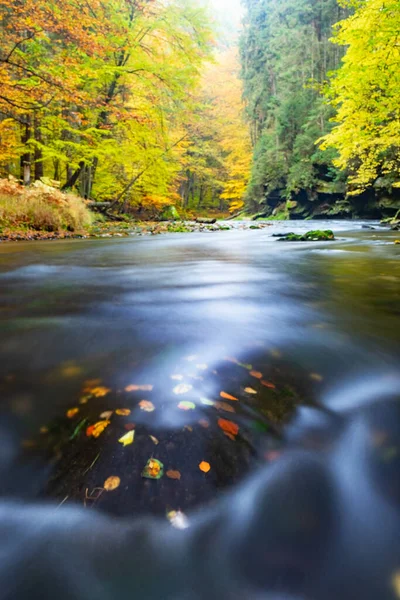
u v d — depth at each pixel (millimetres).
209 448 821
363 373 1250
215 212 46375
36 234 9414
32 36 11023
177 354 1407
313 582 526
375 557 565
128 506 660
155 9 14961
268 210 32812
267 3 33219
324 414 979
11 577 533
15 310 2141
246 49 33688
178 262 4680
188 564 550
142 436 864
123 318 1953
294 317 1984
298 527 613
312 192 26266
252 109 33219
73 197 12562
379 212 21828
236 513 642
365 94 10328
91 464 771
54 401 1035
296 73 27516
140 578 533
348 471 754
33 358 1364
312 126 25859
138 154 17250
